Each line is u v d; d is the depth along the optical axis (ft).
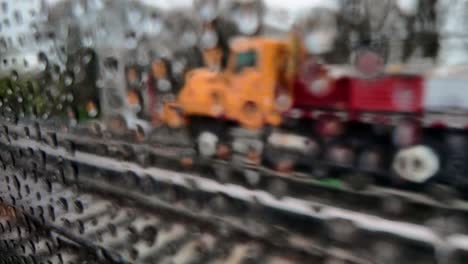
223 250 30.81
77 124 40.55
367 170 25.14
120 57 34.81
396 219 25.16
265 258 28.17
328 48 23.59
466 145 22.85
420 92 22.93
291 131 25.86
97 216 39.73
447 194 23.94
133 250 36.50
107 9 35.09
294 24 24.29
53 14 41.29
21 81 48.19
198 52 29.14
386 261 24.73
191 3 29.12
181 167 32.86
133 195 37.11
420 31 22.07
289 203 28.14
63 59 40.78
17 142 51.62
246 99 26.78
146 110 33.96
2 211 56.13
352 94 23.79
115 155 37.60
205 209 32.63
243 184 29.81
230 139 28.53
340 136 24.68
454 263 24.08
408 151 24.13
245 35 26.16
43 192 47.39
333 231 26.50
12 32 47.73
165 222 34.42
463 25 21.62
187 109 30.63
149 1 32.09
